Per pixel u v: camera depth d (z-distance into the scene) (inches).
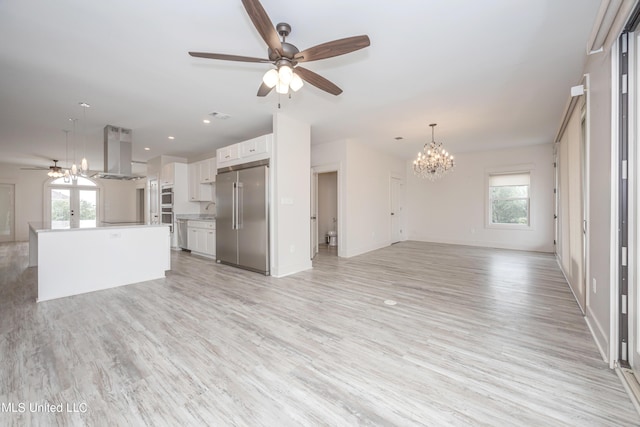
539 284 144.9
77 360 73.1
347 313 106.3
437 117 170.1
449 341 84.2
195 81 120.2
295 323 97.2
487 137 221.0
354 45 71.9
